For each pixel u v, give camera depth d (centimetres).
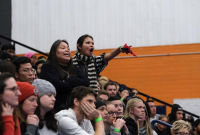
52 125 626
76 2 1842
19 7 1880
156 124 1142
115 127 796
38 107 617
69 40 1833
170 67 1766
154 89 1766
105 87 1099
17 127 533
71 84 733
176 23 1772
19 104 577
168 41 1775
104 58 912
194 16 1762
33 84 626
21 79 743
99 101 796
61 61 765
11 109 507
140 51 1788
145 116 920
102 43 1806
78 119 680
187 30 1764
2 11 1884
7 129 494
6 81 506
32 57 1263
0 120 495
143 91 1773
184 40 1766
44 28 1856
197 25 1761
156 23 1784
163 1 1783
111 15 1811
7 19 1878
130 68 1791
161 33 1780
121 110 905
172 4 1778
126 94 1234
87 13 1830
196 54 1753
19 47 1859
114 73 1797
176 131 949
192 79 1745
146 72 1778
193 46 1758
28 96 577
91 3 1831
